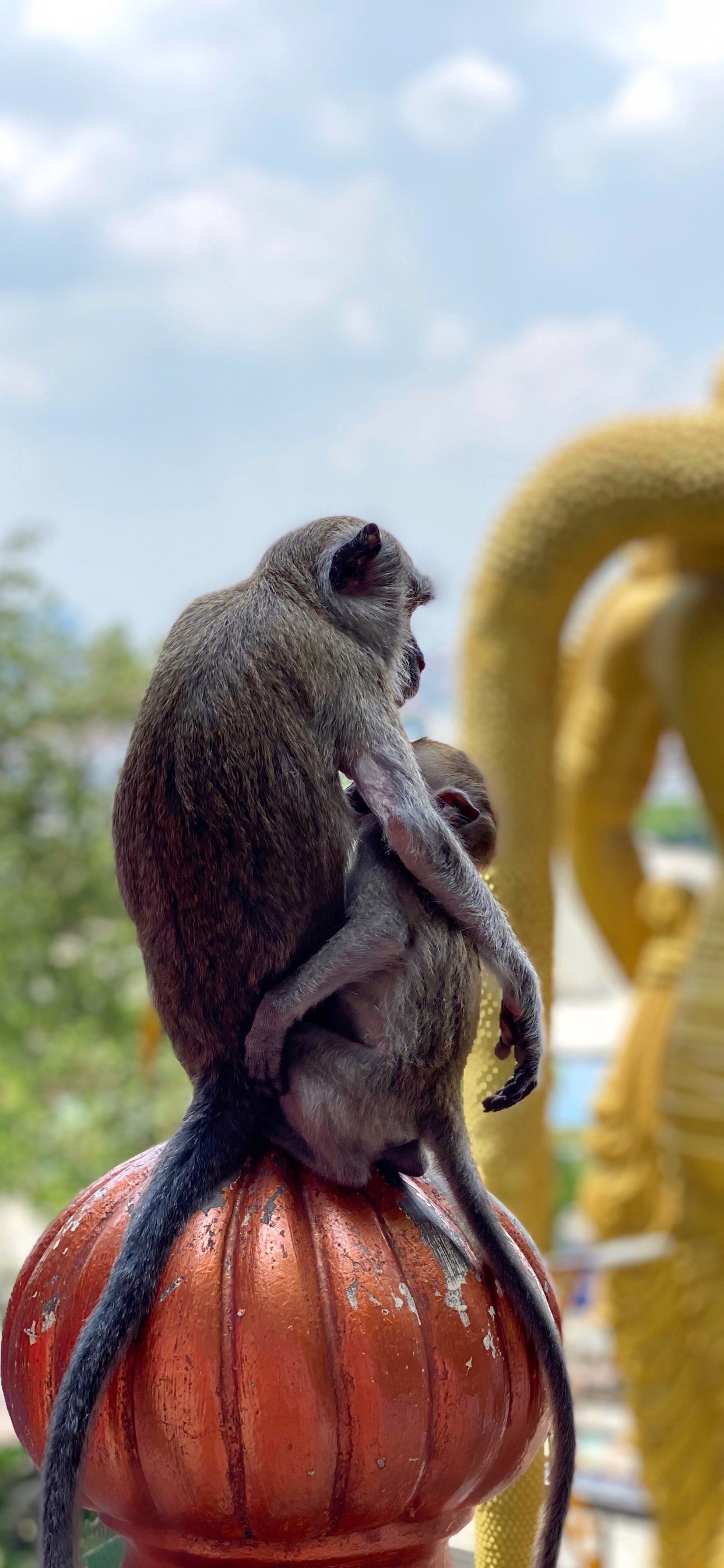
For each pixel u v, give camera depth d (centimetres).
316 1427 215
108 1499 228
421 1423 221
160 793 237
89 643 1955
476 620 562
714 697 650
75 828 1848
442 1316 226
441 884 236
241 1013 237
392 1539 230
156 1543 233
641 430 573
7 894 1789
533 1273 247
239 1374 215
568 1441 239
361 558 255
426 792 242
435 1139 245
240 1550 226
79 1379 211
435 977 242
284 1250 223
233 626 242
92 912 1827
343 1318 219
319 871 234
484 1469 233
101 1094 1669
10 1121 1524
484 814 267
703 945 667
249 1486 217
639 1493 783
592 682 761
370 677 247
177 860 235
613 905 761
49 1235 252
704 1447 672
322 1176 237
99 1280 233
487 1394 228
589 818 760
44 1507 204
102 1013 1750
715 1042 645
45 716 1864
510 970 239
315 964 233
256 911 232
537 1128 455
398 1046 238
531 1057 241
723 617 656
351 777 240
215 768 232
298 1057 237
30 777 1838
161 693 240
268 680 235
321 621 247
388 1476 220
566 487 568
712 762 658
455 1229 245
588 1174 776
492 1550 307
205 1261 222
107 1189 251
